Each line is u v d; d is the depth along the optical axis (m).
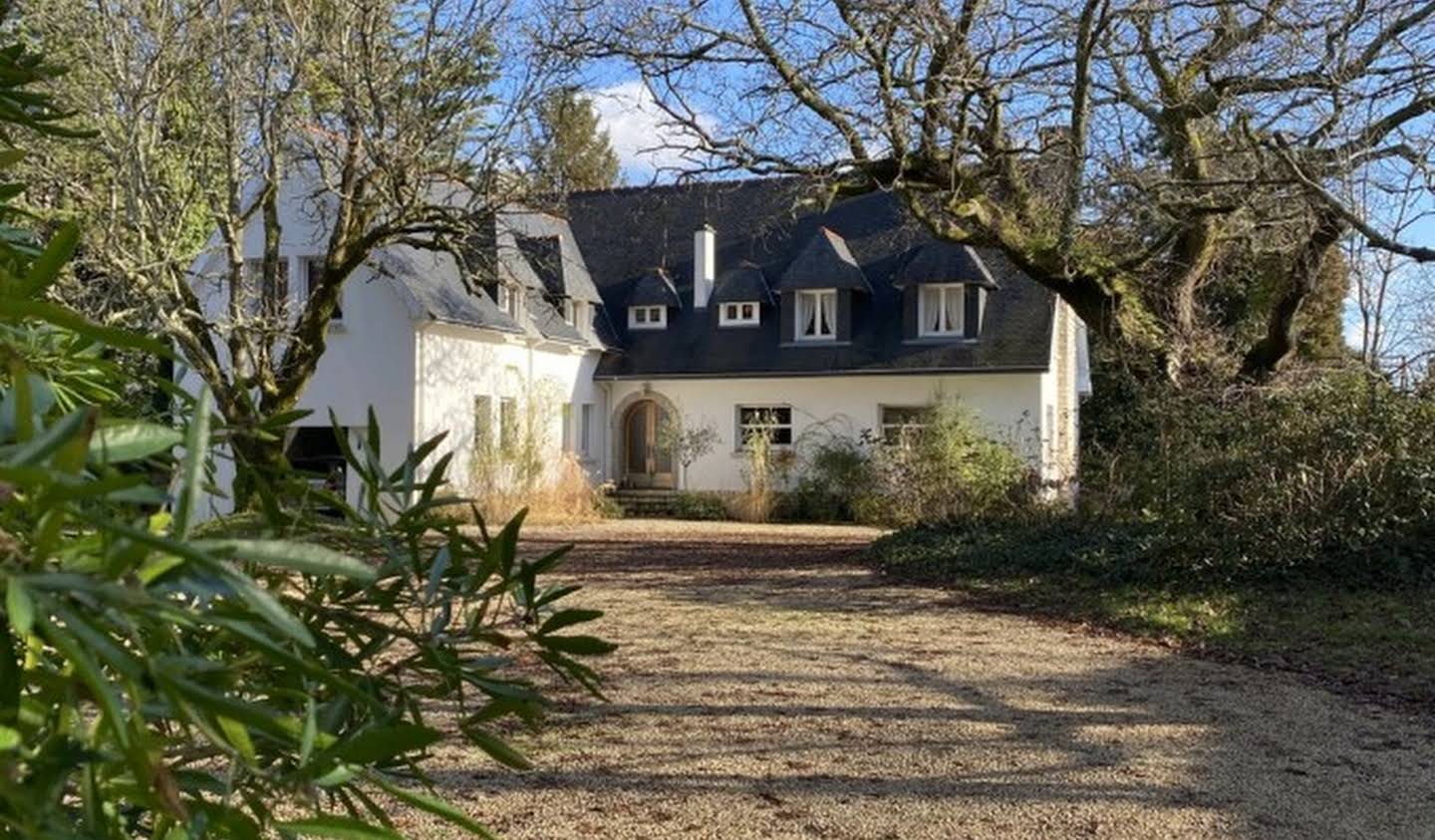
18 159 1.55
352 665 1.63
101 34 10.70
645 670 7.18
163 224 11.38
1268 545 10.15
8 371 1.45
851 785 4.77
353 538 1.66
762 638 8.42
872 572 12.84
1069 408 24.75
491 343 21.62
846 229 26.14
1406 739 5.57
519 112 11.87
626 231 28.22
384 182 11.67
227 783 1.29
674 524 21.41
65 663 1.09
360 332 19.78
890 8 10.31
